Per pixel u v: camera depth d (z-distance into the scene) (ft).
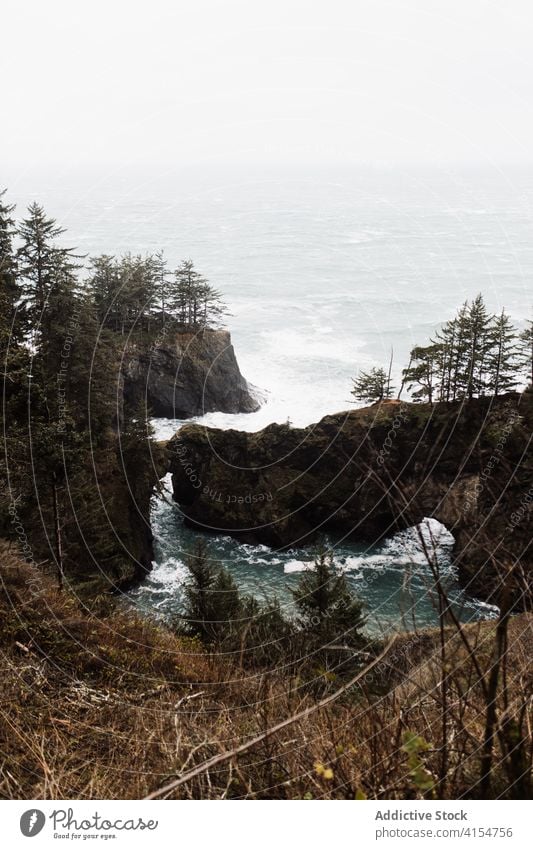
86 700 15.53
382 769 8.07
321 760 8.66
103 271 105.40
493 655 7.57
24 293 66.80
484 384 81.30
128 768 10.90
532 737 7.32
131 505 93.81
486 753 7.20
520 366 80.59
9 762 11.10
